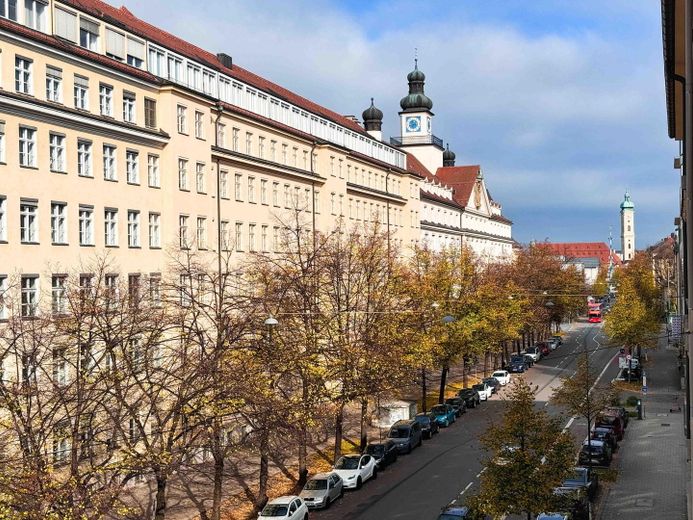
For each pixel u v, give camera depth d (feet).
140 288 123.13
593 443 138.31
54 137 121.70
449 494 124.06
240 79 183.42
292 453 150.00
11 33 111.55
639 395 220.23
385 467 144.36
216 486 100.17
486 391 218.18
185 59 161.38
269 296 124.88
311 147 217.36
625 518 111.04
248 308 120.16
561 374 263.08
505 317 227.61
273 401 102.17
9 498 69.56
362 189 253.24
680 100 88.33
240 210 175.63
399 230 297.74
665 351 325.62
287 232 176.14
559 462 94.38
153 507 112.16
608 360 302.66
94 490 79.77
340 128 248.93
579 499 102.01
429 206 345.92
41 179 117.80
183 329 105.40
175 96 149.79
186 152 153.79
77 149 126.00
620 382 237.45
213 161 164.86
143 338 115.34
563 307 349.00
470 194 410.31
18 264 112.78
